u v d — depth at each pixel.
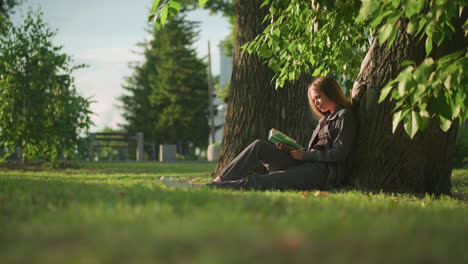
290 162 4.94
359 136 5.05
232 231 1.76
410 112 3.66
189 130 37.88
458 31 4.66
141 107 40.84
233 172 4.85
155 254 1.42
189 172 12.33
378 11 3.61
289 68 6.20
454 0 3.37
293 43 5.93
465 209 3.24
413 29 3.61
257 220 2.13
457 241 1.70
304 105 7.51
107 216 2.17
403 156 4.85
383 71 4.93
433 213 2.80
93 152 18.52
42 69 12.62
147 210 2.37
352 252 1.49
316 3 4.79
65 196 3.14
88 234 1.71
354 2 5.35
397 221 2.19
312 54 6.13
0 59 12.24
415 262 1.39
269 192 4.06
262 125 7.28
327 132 4.92
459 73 3.22
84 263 1.32
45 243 1.59
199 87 39.44
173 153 21.83
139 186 4.39
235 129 7.41
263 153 4.86
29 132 12.52
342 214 2.44
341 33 6.25
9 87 12.34
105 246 1.50
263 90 7.29
